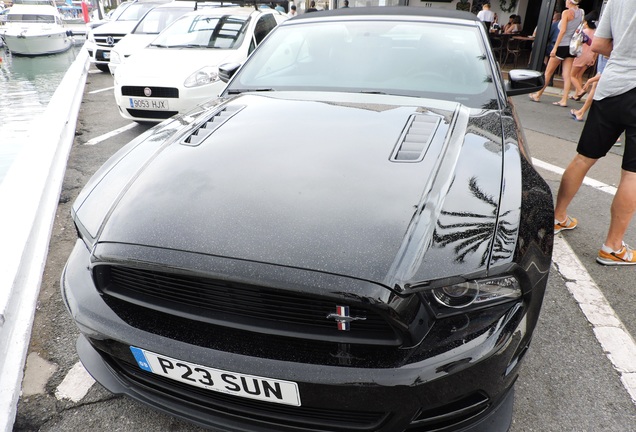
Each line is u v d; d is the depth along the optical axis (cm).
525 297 126
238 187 142
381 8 286
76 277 147
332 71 241
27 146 393
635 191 238
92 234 139
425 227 125
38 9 2491
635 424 160
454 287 117
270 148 163
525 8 1328
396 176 144
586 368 185
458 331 118
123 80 458
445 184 142
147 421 162
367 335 117
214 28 561
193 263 120
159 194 143
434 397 116
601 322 212
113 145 466
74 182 371
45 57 2469
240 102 218
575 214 324
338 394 116
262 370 118
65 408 167
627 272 253
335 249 119
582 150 266
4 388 169
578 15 682
